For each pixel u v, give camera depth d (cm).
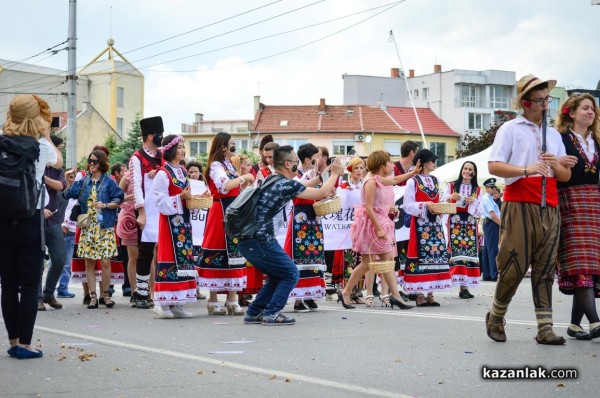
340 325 947
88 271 1183
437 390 573
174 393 571
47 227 1149
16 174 695
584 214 780
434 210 1198
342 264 1300
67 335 872
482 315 1056
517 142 762
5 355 734
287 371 649
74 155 3388
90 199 1186
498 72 8438
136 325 964
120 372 650
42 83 7775
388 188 1179
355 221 1175
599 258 782
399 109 7738
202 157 6438
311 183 989
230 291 1091
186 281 1047
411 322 973
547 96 762
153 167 1172
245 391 576
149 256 1173
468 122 8288
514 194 759
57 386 598
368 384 596
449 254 1338
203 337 850
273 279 973
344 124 7319
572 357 691
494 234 1855
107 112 8194
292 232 1101
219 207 1077
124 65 8338
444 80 8394
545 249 757
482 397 550
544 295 768
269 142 1227
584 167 777
